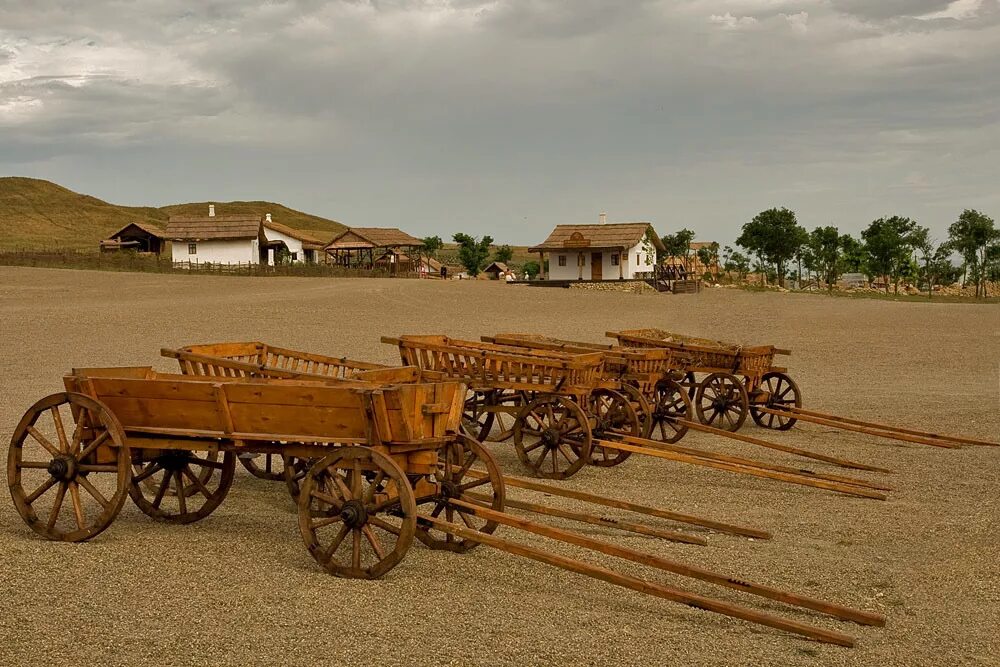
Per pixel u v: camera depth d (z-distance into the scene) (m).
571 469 13.02
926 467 14.21
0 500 10.84
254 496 11.44
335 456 8.43
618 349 16.17
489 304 44.38
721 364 17.47
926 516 11.09
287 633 6.98
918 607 7.96
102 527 9.09
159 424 9.39
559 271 79.44
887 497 12.13
